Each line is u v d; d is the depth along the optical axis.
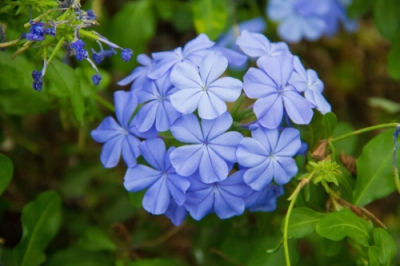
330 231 0.34
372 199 0.36
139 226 0.44
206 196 0.34
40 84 0.34
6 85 0.36
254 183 0.33
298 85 0.34
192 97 0.33
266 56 0.35
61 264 0.40
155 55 0.36
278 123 0.33
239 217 0.39
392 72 0.43
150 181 0.34
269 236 0.37
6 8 0.35
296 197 0.35
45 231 0.38
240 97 0.35
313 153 0.35
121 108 0.35
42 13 0.35
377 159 0.36
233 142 0.33
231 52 0.36
